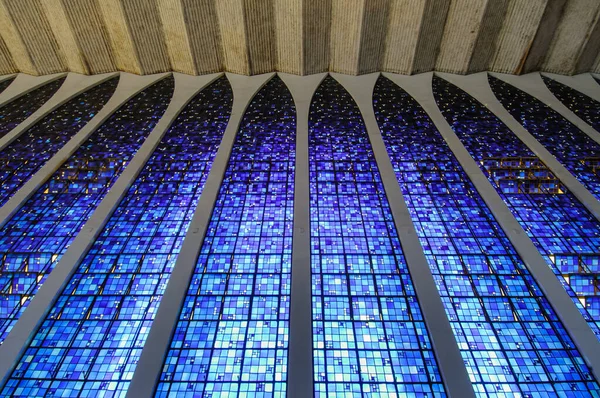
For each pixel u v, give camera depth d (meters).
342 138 13.09
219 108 14.95
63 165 11.90
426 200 10.48
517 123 13.31
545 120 13.65
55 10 15.35
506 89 15.58
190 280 8.39
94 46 16.22
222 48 16.38
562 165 11.30
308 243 9.03
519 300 7.93
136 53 16.12
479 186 10.73
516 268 8.55
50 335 7.40
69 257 8.80
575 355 7.01
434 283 8.09
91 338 7.38
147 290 8.25
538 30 15.13
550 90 15.40
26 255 9.02
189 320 7.64
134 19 15.43
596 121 13.51
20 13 15.41
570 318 7.44
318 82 16.22
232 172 11.62
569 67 16.03
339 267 8.65
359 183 11.14
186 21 15.40
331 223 9.79
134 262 8.87
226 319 7.64
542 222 9.71
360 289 8.17
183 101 15.22
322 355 7.03
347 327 7.46
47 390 6.64
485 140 12.71
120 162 11.98
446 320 7.39
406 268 8.59
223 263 8.80
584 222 9.66
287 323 7.54
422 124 13.73
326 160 11.99
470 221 9.81
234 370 6.86
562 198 10.42
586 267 8.53
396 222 9.63
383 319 7.61
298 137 12.91
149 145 12.62
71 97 15.64
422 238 9.30
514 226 9.43
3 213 9.99
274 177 11.46
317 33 15.77
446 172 11.47
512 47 15.72
